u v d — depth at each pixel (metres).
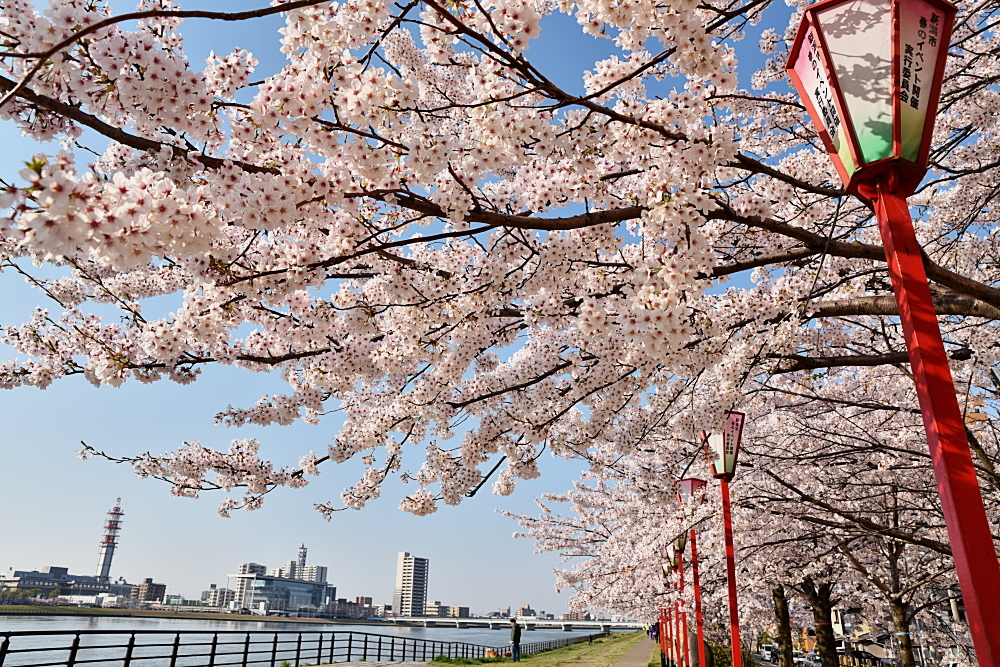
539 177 3.70
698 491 8.38
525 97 3.62
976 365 5.35
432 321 4.59
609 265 4.26
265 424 6.21
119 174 1.94
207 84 2.49
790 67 2.51
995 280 6.47
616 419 6.17
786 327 4.04
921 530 9.40
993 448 9.08
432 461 6.40
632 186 4.17
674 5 2.52
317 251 3.48
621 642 40.28
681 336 2.98
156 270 5.09
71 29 2.20
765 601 17.12
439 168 2.75
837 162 2.16
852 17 2.19
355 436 6.21
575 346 5.48
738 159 3.24
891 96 2.04
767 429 9.34
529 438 5.22
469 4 2.72
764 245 5.46
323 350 4.90
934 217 6.70
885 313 4.07
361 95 2.50
